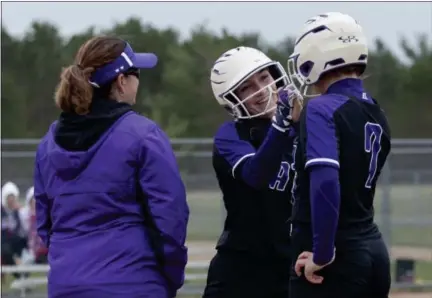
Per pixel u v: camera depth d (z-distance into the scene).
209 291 14.15
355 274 11.27
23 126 95.00
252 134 13.38
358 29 11.65
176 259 11.46
